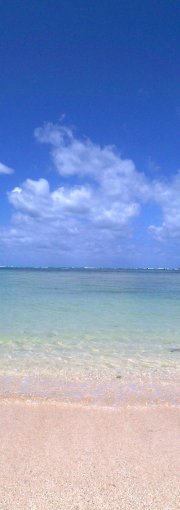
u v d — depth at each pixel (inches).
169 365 385.4
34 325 637.9
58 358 410.3
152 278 3444.9
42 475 168.1
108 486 160.9
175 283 2367.1
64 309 873.5
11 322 668.7
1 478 165.2
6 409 252.1
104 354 432.5
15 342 495.8
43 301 1065.5
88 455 187.2
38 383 316.2
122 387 308.0
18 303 1004.6
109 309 880.3
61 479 165.3
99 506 147.4
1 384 311.3
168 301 1090.1
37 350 450.0
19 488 157.9
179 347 474.6
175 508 146.9
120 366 379.6
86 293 1401.3
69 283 2230.6
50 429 219.0
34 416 240.1
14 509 144.0
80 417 239.5
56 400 272.4
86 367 373.4
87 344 489.1
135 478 167.2
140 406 261.7
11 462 179.0
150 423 230.7
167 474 170.9
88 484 161.8
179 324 658.8
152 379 333.1
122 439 206.7
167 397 283.0
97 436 210.2
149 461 182.1
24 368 365.7
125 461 181.8
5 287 1755.7
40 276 3661.4
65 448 194.5
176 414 247.0
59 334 557.6
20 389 298.4
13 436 208.2
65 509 145.1
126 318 732.0
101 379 331.3
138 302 1058.7
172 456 187.3
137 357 419.2
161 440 205.8
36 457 184.4
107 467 175.9
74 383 317.7
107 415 243.6
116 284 2178.9
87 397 280.4
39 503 148.0
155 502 150.4
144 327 626.8
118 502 150.0
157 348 467.8
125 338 532.4
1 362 388.5
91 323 665.0
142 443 201.8
